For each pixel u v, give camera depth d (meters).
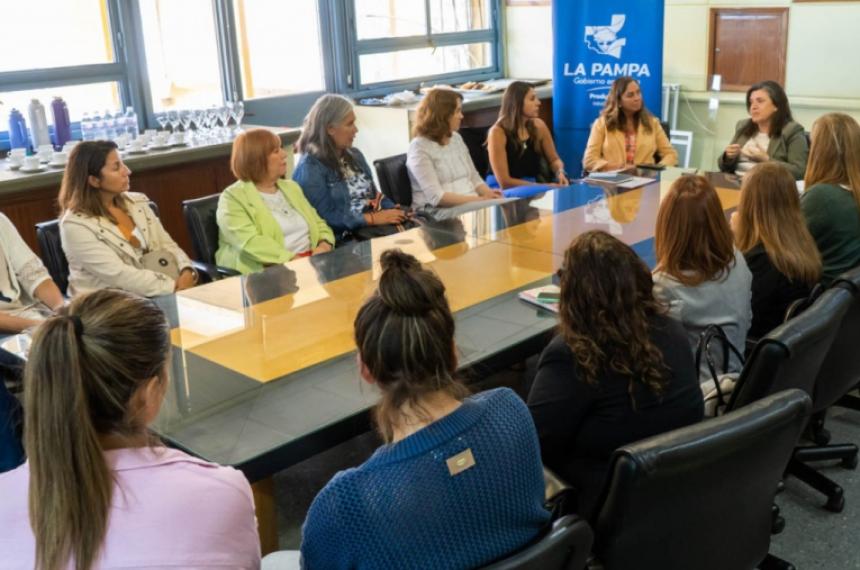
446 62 7.07
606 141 4.96
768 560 2.29
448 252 3.07
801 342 1.92
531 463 1.31
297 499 2.71
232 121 5.72
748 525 1.66
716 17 6.06
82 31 4.95
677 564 1.58
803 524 2.56
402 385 1.26
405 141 5.99
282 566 1.66
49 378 1.12
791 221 2.67
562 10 5.80
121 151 4.54
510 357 2.18
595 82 5.83
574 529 1.25
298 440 1.77
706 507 1.52
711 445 1.41
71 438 1.11
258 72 5.92
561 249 3.05
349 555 1.20
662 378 1.76
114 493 1.13
